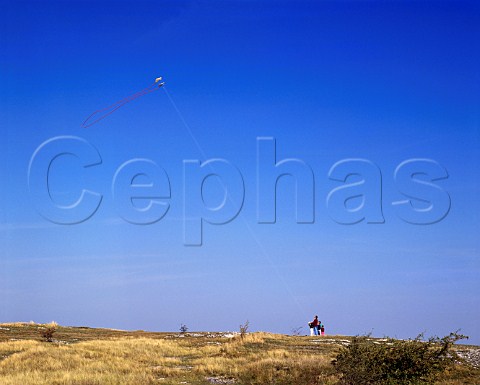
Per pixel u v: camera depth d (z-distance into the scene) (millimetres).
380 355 28625
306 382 28500
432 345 29531
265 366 31797
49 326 56906
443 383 28656
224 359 35250
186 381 29906
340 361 29094
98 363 33219
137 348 39406
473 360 34125
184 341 46594
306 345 42250
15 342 40938
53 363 33062
